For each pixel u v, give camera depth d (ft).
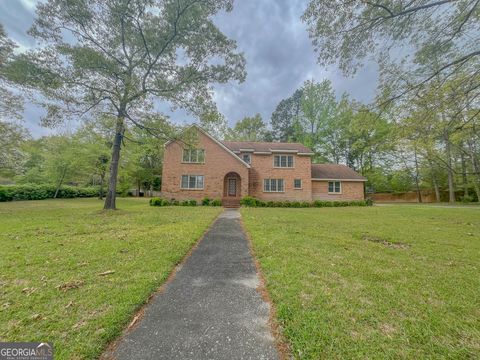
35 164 84.69
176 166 63.77
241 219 33.45
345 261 14.17
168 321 7.92
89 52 31.27
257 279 11.76
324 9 23.04
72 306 8.40
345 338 6.93
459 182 81.61
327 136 102.42
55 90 31.89
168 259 13.94
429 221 32.19
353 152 102.22
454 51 21.88
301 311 8.39
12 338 6.66
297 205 62.59
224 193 65.92
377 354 6.30
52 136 73.31
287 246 17.54
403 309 8.64
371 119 27.35
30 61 30.25
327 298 9.42
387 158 96.22
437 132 27.40
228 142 76.38
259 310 8.74
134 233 21.22
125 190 102.17
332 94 98.53
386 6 21.22
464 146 57.93
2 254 14.37
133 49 37.70
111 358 6.15
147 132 41.96
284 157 71.51
